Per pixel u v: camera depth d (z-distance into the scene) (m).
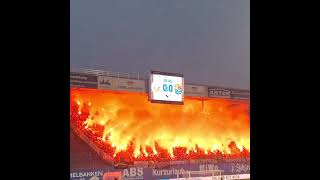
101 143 32.34
